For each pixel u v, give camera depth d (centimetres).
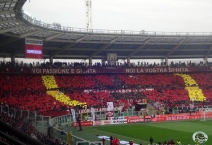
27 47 5744
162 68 8662
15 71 6850
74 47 7362
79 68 7794
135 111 6762
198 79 8694
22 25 5016
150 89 7969
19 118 4194
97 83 7750
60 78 7469
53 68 7419
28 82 6856
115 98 7325
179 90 8088
